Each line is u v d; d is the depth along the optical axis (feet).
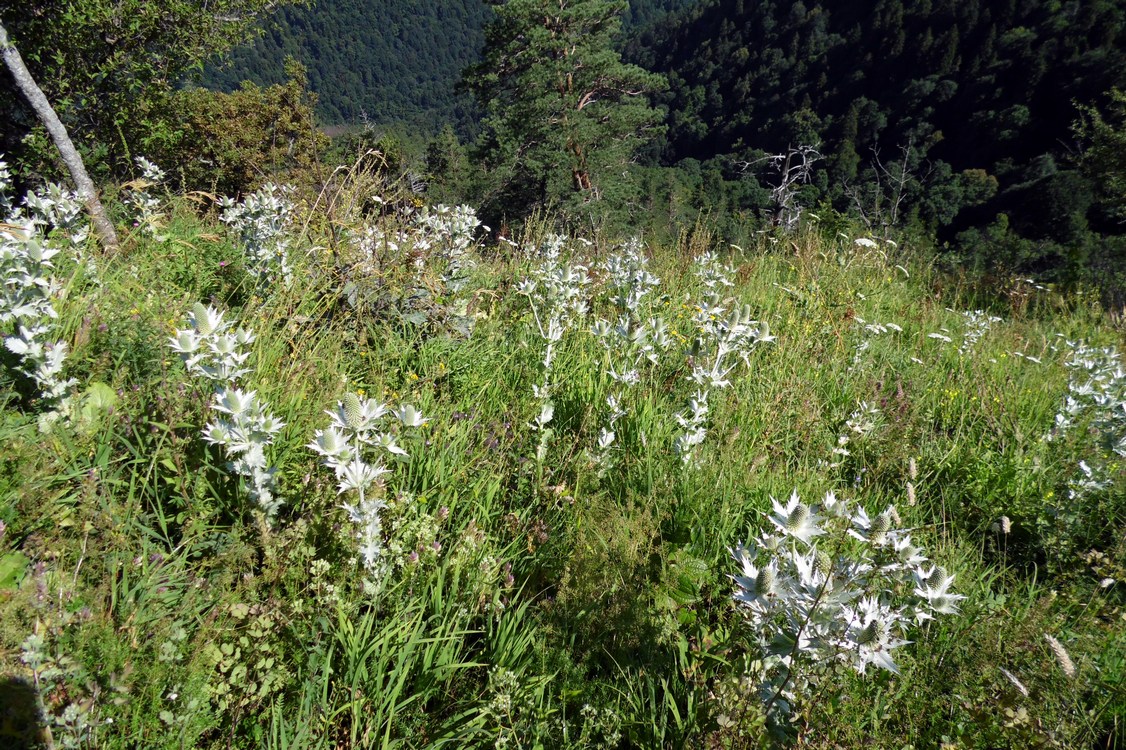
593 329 14.66
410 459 9.46
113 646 5.85
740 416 13.57
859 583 6.92
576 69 102.12
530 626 8.17
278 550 7.52
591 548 9.22
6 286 9.34
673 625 8.38
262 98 62.23
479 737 6.86
